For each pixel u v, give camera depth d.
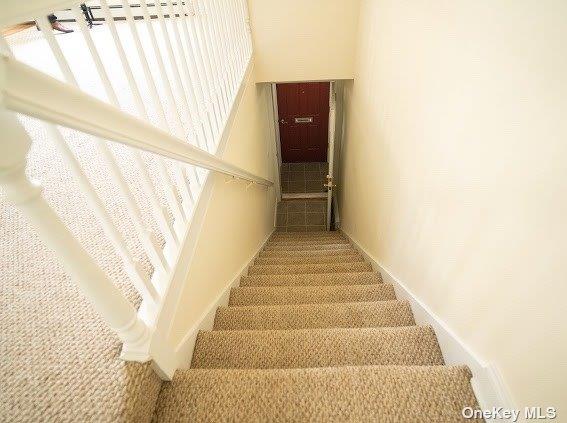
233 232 2.10
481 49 0.89
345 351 1.28
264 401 0.97
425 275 1.43
